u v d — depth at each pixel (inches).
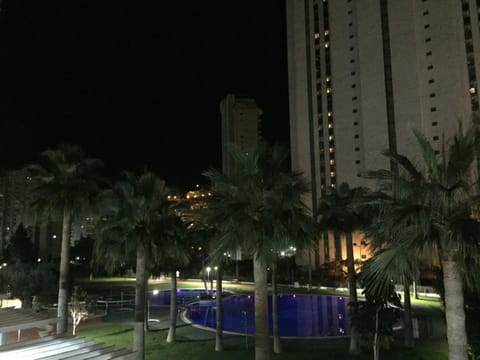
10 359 724.0
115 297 2258.9
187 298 2343.8
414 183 393.7
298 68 4015.8
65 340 860.0
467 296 590.2
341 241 3339.1
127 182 856.9
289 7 4188.0
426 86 3233.3
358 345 988.6
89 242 4574.3
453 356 365.1
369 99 3452.3
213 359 968.3
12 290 1412.4
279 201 558.9
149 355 1010.1
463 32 3161.9
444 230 366.3
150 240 832.9
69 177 998.4
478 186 376.5
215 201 585.6
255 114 7509.8
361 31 3580.2
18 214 6176.2
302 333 1373.0
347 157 3604.8
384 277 386.0
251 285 2972.4
